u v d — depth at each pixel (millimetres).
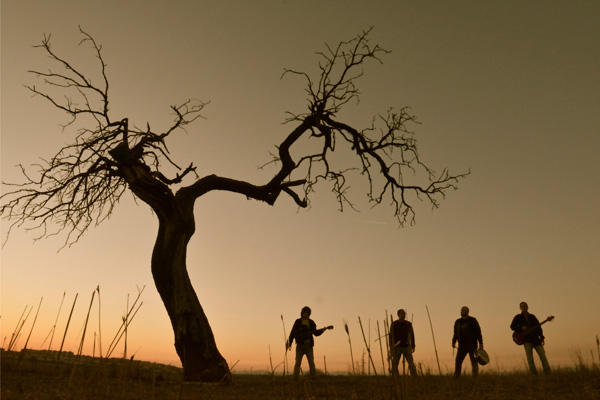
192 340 11766
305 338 10945
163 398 7387
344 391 7574
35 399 5699
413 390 6793
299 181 15555
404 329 10289
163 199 12883
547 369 11531
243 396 7961
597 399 7328
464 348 11656
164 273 12484
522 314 12234
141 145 14023
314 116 14945
